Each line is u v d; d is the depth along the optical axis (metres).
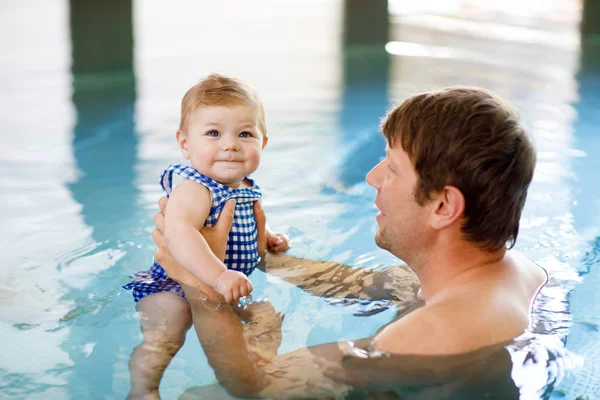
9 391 1.74
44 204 3.36
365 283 2.37
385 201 1.93
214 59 8.07
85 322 2.12
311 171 3.95
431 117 1.79
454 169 1.76
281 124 5.11
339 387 1.64
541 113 5.36
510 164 1.76
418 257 1.98
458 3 12.70
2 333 2.05
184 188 2.40
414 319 1.78
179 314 2.10
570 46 9.61
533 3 12.54
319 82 6.86
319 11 11.56
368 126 5.06
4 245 2.82
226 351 1.87
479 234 1.85
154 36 9.27
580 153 4.17
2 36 8.09
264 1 12.09
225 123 2.42
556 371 1.67
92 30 7.36
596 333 1.86
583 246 2.66
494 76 7.23
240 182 2.56
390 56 8.75
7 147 4.47
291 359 1.77
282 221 3.11
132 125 5.07
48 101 5.94
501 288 1.90
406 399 1.58
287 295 2.28
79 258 2.67
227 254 2.46
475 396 1.59
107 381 1.77
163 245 2.38
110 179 3.77
